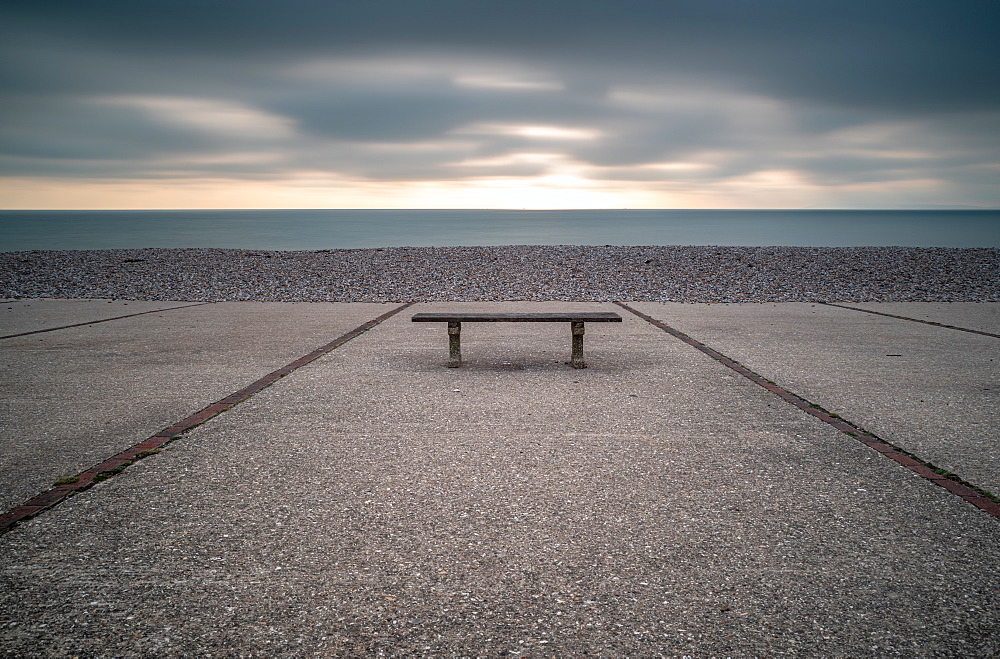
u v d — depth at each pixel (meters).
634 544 2.93
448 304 12.64
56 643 2.25
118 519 3.18
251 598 2.51
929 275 16.38
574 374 6.36
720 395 5.52
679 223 113.00
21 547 2.91
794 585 2.60
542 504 3.35
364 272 17.64
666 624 2.35
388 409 5.12
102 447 4.22
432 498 3.43
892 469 3.82
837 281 15.53
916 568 2.72
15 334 8.84
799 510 3.28
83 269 18.19
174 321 10.13
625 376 6.26
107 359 7.11
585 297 13.52
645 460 3.98
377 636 2.28
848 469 3.82
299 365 6.79
